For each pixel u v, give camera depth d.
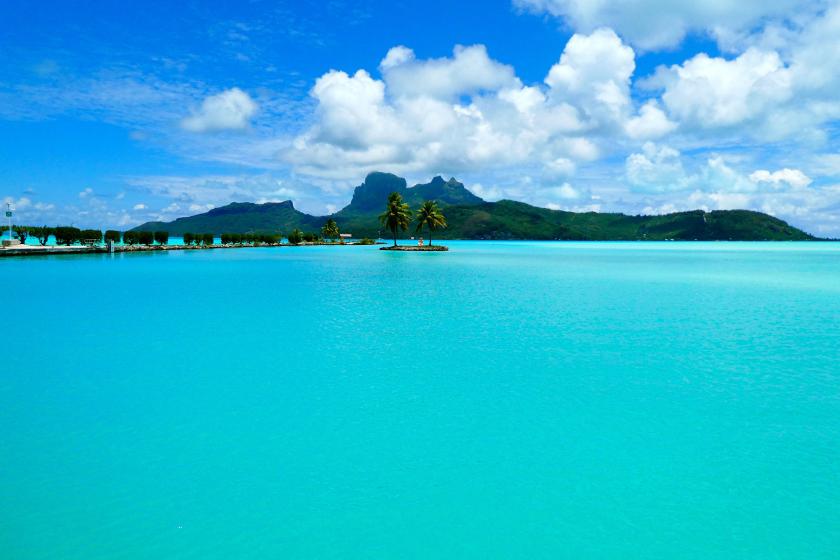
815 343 19.22
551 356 17.06
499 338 20.00
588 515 7.54
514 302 30.48
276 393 13.13
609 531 7.16
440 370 15.34
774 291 37.09
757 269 62.47
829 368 15.61
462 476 8.70
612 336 20.41
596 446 9.91
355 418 11.38
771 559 6.63
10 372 15.02
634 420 11.27
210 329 21.77
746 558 6.64
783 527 7.26
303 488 8.30
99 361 16.31
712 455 9.51
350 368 15.53
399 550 6.74
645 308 28.17
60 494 8.09
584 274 53.03
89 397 12.80
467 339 19.83
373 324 22.97
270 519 7.45
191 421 11.18
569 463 9.18
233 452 9.62
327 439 10.23
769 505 7.81
